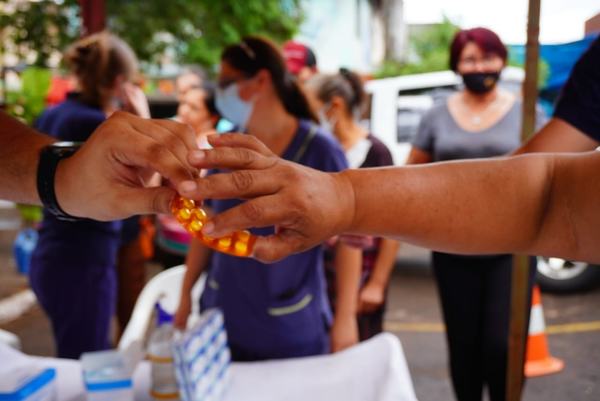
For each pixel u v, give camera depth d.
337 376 1.35
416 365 3.41
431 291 4.83
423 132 2.56
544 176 0.72
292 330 1.56
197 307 2.06
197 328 1.23
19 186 0.82
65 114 2.19
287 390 1.32
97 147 0.75
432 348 3.67
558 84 2.70
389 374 1.26
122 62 2.27
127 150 0.73
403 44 8.49
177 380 1.17
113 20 7.70
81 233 2.21
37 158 0.82
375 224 0.68
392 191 0.69
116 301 2.97
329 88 2.42
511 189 0.70
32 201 0.83
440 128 2.49
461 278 2.26
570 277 4.50
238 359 1.58
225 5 7.82
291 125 1.65
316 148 1.62
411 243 0.72
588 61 1.29
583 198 0.70
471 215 0.70
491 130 2.39
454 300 2.29
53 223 2.22
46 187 0.80
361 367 1.36
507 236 0.71
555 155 0.74
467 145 2.40
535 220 0.71
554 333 3.78
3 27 4.80
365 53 8.38
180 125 0.77
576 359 3.22
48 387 1.17
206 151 0.65
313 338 1.59
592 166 0.70
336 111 2.42
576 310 4.22
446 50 7.77
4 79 4.90
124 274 2.93
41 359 1.47
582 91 1.30
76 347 2.28
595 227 0.69
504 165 0.72
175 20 7.83
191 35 7.94
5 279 5.08
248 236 0.67
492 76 2.35
